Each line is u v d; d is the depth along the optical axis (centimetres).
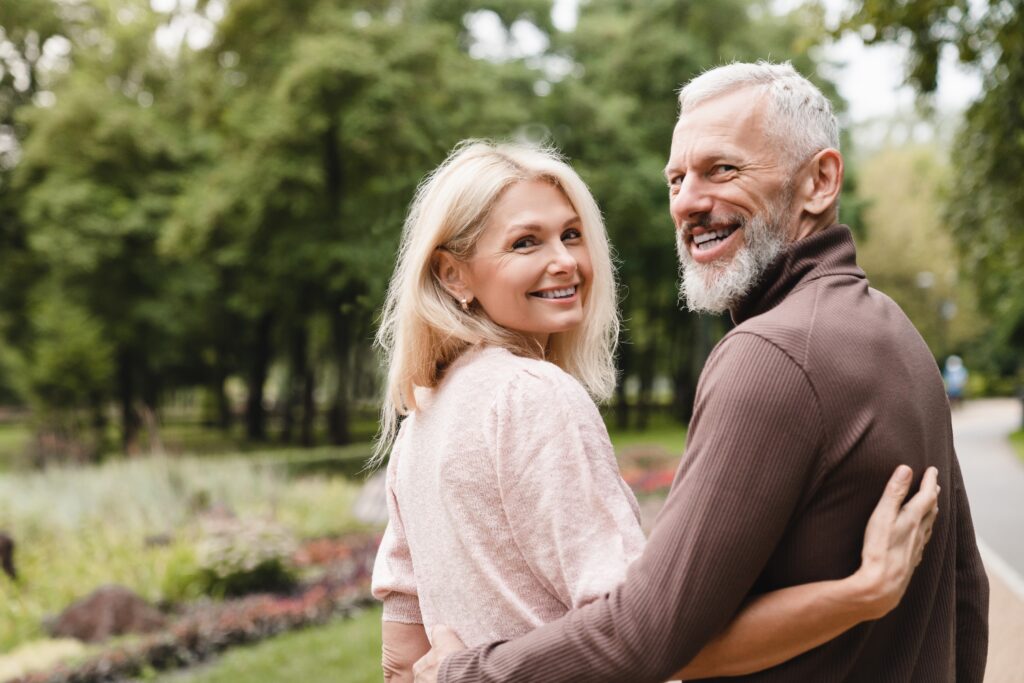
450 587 140
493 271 147
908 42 708
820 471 118
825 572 120
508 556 136
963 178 1233
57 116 2097
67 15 2309
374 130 1549
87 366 1972
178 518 991
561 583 131
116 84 2311
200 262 2189
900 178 3422
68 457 1464
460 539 139
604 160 2125
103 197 2103
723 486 115
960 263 1462
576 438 133
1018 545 826
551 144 160
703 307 146
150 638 591
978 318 3697
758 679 123
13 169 2278
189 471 1147
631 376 3219
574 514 129
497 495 137
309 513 1101
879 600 113
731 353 123
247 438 2734
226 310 2573
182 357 2822
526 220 147
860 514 119
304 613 654
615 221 2145
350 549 895
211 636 597
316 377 3500
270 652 576
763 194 140
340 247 1598
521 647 123
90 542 859
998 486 1234
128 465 1166
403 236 164
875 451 118
